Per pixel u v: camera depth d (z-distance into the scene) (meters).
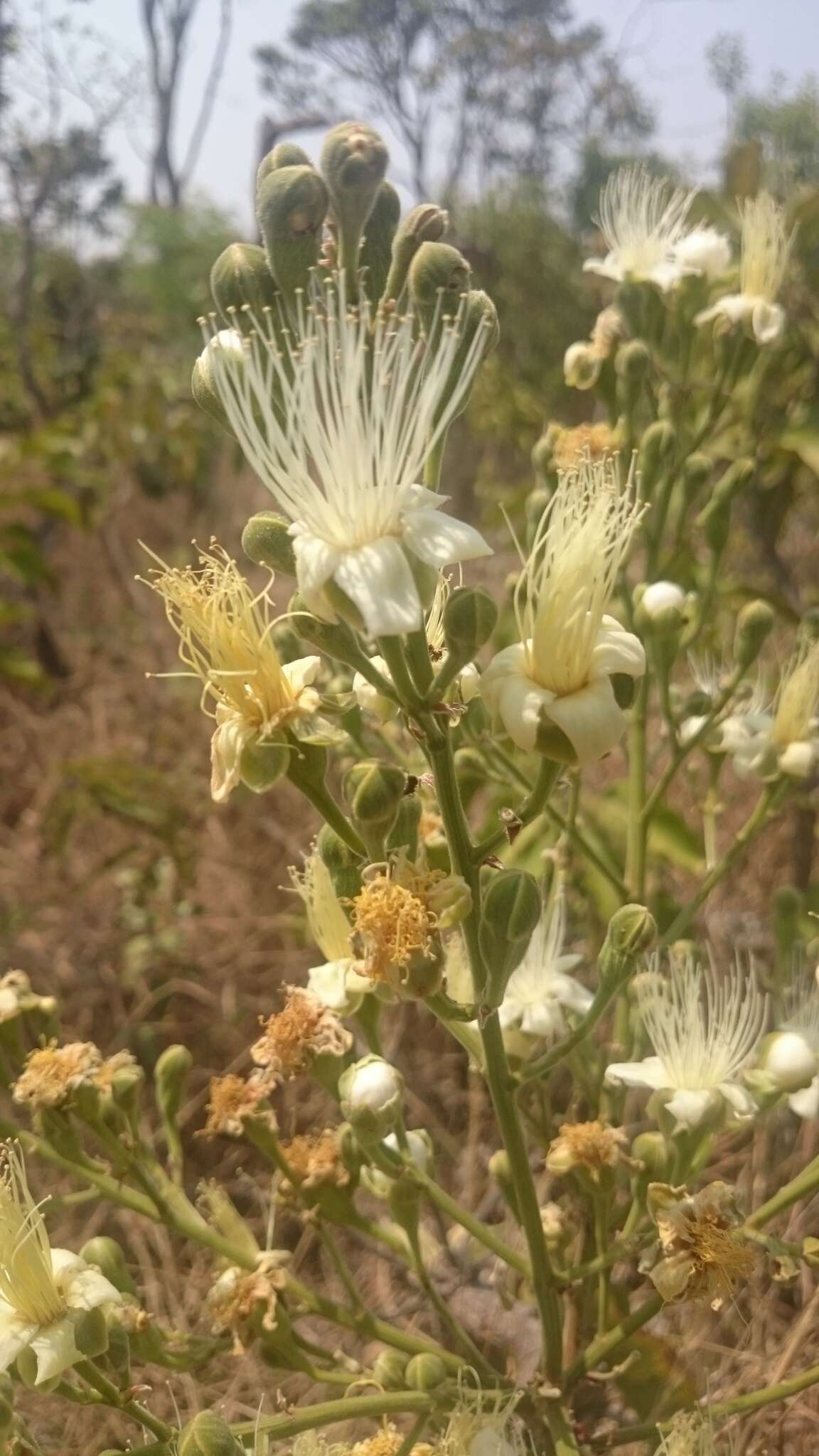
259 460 0.29
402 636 0.28
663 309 0.47
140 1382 0.50
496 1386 0.37
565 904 0.48
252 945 0.85
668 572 0.46
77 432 1.42
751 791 0.80
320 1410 0.35
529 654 0.30
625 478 0.45
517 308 1.76
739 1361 0.48
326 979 0.38
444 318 0.29
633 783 0.44
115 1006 0.80
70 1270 0.34
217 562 0.32
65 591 1.33
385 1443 0.36
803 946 0.47
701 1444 0.35
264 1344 0.37
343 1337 0.54
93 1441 0.49
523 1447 0.35
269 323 0.29
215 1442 0.30
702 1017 0.40
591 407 1.49
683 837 0.56
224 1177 0.67
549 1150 0.42
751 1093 0.37
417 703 0.29
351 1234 0.60
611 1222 0.41
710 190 0.76
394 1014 0.71
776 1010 0.44
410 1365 0.36
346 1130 0.37
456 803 0.30
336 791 0.69
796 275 0.64
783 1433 0.46
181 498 1.50
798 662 0.44
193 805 0.97
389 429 0.28
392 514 0.28
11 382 1.54
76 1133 0.38
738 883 0.76
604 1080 0.42
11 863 0.94
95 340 1.74
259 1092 0.38
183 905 0.87
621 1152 0.37
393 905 0.30
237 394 0.30
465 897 0.30
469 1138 0.64
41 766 1.09
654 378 0.50
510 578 0.36
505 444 1.54
